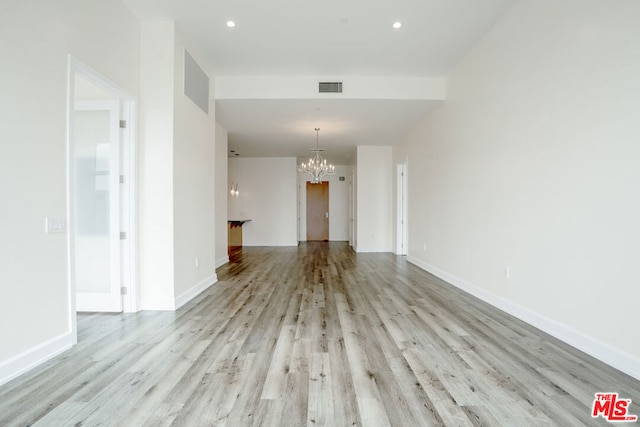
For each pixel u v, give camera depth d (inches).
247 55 174.7
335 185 486.3
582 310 100.3
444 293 172.2
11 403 73.0
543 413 69.8
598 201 94.4
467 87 173.9
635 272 84.0
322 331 117.1
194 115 167.5
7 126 82.1
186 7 133.1
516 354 98.2
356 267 254.1
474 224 166.2
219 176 258.2
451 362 93.1
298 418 68.2
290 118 240.7
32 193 89.0
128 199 137.6
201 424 66.2
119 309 137.3
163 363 92.4
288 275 222.2
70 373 86.4
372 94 202.5
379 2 131.0
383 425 66.1
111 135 134.3
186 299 155.3
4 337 81.6
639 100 82.9
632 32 84.4
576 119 101.9
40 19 91.2
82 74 110.2
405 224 327.0
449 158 197.5
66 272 100.8
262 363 92.4
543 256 117.0
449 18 142.2
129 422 66.8
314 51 170.9
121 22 128.7
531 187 123.1
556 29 109.8
